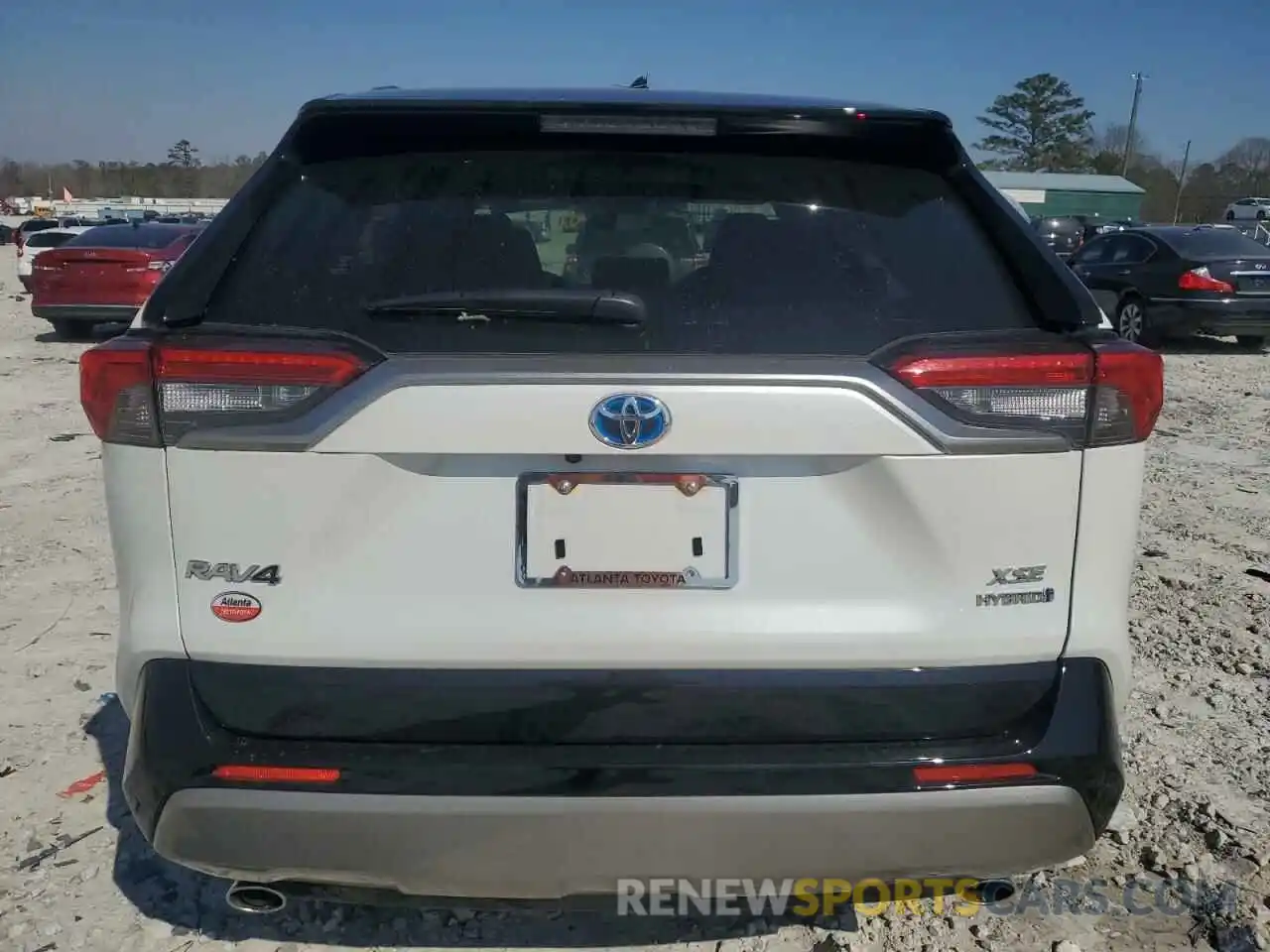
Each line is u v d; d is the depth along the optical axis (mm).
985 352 2014
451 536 2000
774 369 1965
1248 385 10555
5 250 48719
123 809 3121
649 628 2008
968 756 2018
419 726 2014
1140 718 3672
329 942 2590
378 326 2057
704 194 2312
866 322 2111
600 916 2686
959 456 1999
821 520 2010
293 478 1988
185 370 1993
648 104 2311
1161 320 12945
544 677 2012
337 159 2346
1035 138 74500
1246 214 46188
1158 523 5914
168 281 2148
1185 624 4477
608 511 1998
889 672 2033
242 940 2590
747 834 1986
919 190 2344
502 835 1983
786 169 2344
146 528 2041
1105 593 2102
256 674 2033
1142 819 3070
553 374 1940
